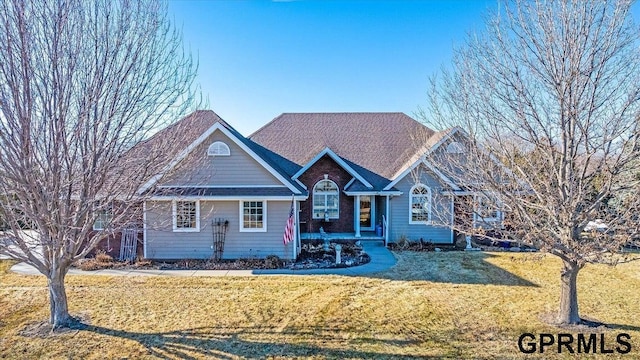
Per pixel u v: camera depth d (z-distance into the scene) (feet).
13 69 21.20
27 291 36.06
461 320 28.63
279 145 74.64
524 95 24.79
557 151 25.08
